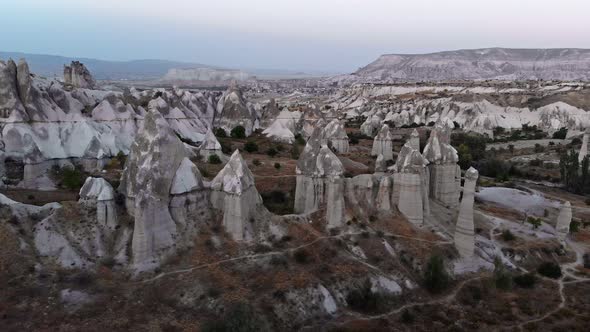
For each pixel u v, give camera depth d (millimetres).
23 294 36906
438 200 61781
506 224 62938
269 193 65875
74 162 65500
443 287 46219
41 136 63969
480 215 63812
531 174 97562
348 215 53938
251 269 43719
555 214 70375
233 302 38500
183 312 37594
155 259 43250
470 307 44000
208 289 40000
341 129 96312
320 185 56375
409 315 41531
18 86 65250
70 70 101375
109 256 43094
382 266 47969
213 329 33406
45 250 41812
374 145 91750
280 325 37844
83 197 45625
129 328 34812
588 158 90375
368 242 50906
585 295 46875
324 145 57312
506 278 47312
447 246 51938
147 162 46156
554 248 57188
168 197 47000
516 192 77562
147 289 39812
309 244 48844
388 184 55875
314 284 42375
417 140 73000
